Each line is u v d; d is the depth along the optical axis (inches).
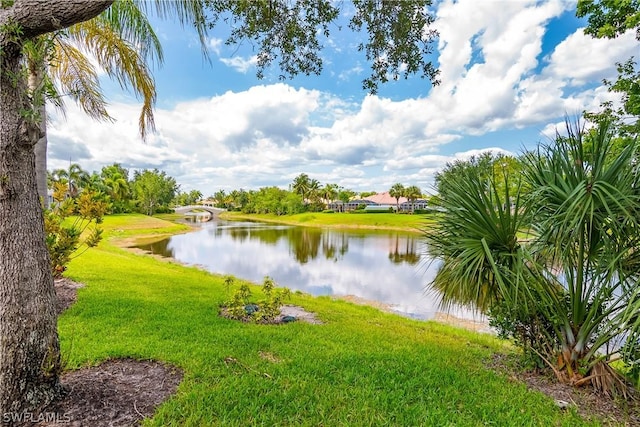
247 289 209.6
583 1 268.8
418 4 135.8
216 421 88.4
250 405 97.0
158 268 398.6
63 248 188.7
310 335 169.3
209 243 952.3
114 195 1697.8
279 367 124.6
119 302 198.1
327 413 96.0
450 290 133.4
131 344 134.6
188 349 134.8
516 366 139.3
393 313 319.6
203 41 133.0
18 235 78.8
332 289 442.6
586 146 121.0
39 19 72.7
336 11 139.5
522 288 116.3
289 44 146.4
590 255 118.1
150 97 220.1
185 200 4414.4
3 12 71.1
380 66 148.6
